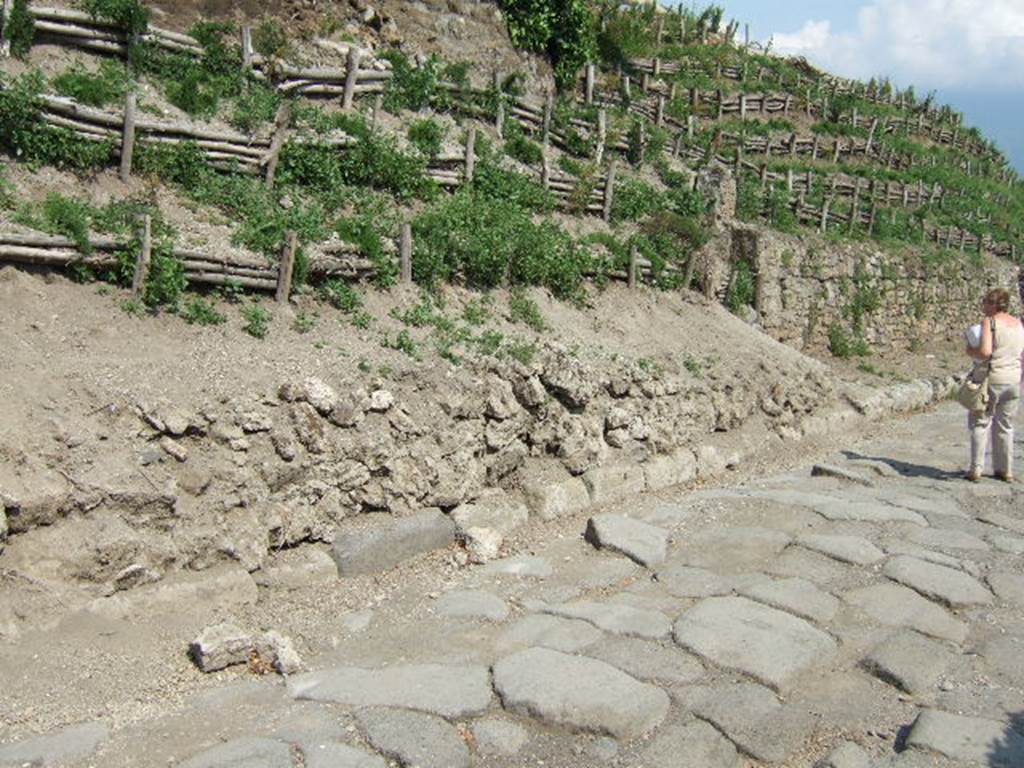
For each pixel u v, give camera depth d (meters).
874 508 7.94
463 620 5.67
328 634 5.45
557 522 7.68
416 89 12.38
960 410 14.80
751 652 5.24
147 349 6.46
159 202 8.18
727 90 24.92
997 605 6.12
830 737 4.60
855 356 17.84
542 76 16.59
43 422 5.40
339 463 6.53
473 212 10.31
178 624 5.27
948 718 4.65
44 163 7.86
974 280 23.17
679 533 7.29
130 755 4.13
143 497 5.46
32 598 4.93
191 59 10.41
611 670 4.97
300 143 9.74
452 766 4.15
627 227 13.05
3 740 4.18
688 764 4.27
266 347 6.98
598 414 8.71
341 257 8.31
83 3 9.84
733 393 10.64
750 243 15.28
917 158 28.48
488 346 8.15
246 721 4.45
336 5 13.60
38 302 6.39
